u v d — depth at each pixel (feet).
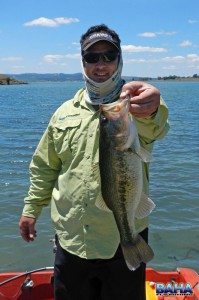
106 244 3.97
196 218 10.37
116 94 4.05
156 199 11.94
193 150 20.42
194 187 13.28
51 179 4.70
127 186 3.48
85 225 4.00
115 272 4.03
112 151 3.45
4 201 11.78
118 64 4.03
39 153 4.67
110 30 4.06
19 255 8.39
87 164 4.00
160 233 9.42
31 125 31.45
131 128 3.36
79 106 4.24
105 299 4.11
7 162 17.22
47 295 5.79
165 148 21.06
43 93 101.30
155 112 3.50
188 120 35.70
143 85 3.38
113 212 3.63
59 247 4.27
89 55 3.96
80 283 4.15
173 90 127.95
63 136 4.20
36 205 4.80
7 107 52.49
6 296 5.77
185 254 8.38
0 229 9.67
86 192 3.97
